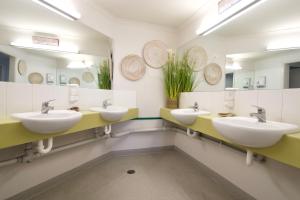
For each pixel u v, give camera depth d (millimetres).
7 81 1507
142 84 2859
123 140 2777
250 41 1678
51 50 1878
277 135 934
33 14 1687
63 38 1986
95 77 2406
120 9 2410
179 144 2912
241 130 986
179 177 2016
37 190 1648
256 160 1445
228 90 1796
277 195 1327
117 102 2604
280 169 1305
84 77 2262
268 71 1476
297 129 1033
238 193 1663
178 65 2859
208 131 1566
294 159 914
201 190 1746
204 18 2369
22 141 1136
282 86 1351
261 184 1450
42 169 1704
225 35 2012
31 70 1698
